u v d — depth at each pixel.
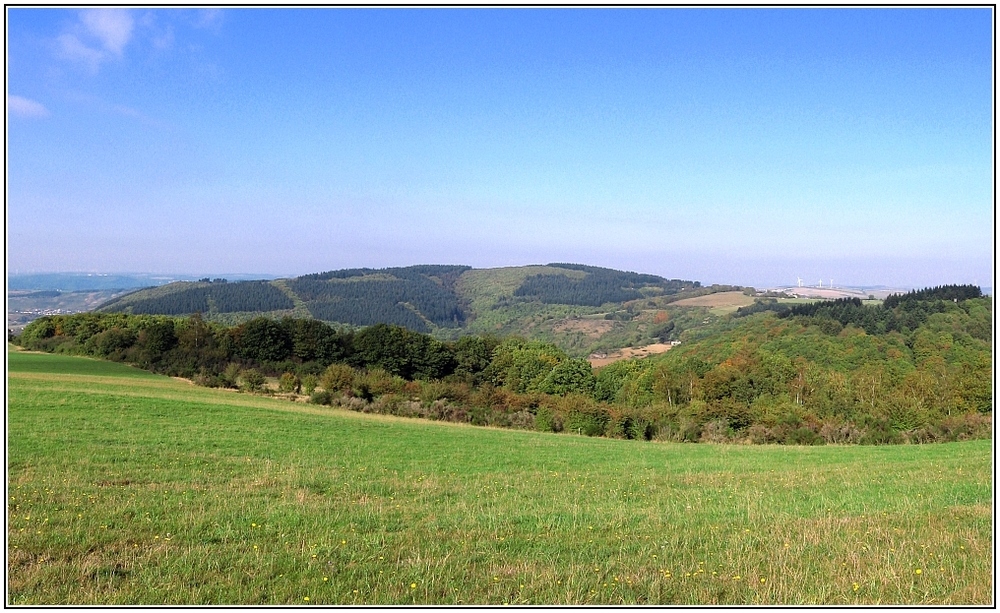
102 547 10.58
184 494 15.56
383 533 12.01
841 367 66.50
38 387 42.69
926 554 10.10
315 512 13.98
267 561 9.95
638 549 11.00
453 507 15.27
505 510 14.96
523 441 37.69
